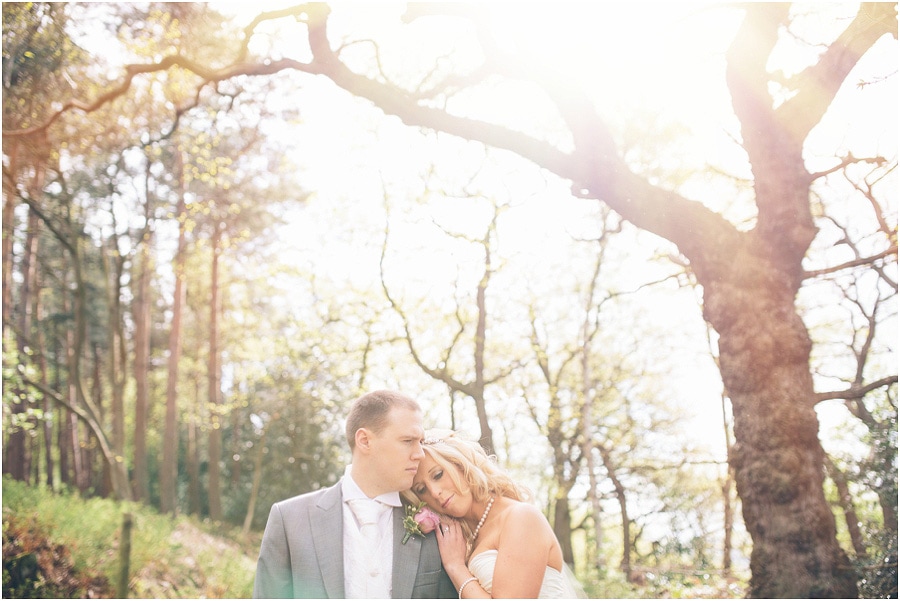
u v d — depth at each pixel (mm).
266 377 13367
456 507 2531
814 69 6543
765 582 5879
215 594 8164
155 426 15828
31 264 13109
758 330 6270
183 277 14062
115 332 13250
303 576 2365
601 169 6938
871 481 6367
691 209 6801
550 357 12117
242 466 13836
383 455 2439
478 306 12102
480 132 7285
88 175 11594
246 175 12742
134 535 8328
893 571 5746
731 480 9281
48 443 13656
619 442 11102
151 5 8312
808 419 6090
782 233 6426
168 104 10250
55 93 8594
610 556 9617
